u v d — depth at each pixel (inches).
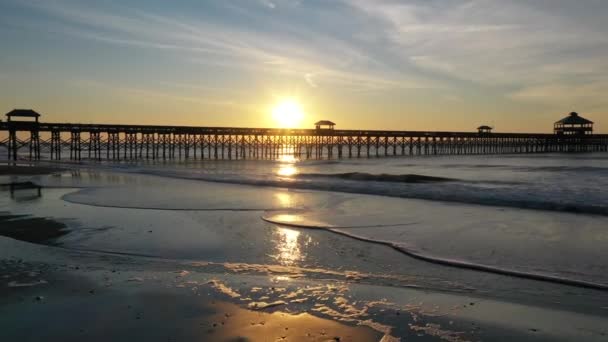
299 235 385.1
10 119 1851.6
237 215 498.3
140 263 295.9
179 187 837.8
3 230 410.9
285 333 184.1
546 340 178.5
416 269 280.2
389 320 197.6
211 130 2137.1
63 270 275.4
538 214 496.7
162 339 178.5
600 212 501.0
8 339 179.8
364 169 1467.8
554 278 258.2
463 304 217.2
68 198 653.9
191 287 241.6
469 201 604.4
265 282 251.1
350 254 318.3
